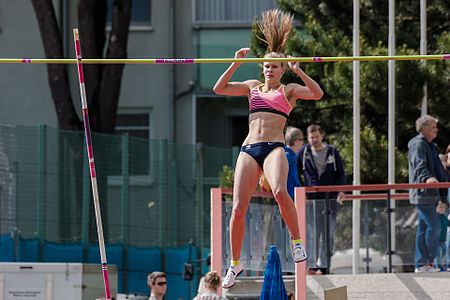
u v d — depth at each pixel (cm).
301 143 2914
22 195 4053
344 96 3962
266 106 2038
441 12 4150
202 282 2734
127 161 4303
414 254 2714
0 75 5603
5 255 4006
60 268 3356
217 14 5700
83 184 4178
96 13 5006
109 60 2130
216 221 2753
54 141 4138
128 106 5719
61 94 4944
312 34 4162
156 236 4356
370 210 2734
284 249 2858
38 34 5612
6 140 4025
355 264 2733
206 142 5706
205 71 5678
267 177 2003
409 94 3853
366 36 4203
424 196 2697
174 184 4419
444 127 3994
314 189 2736
